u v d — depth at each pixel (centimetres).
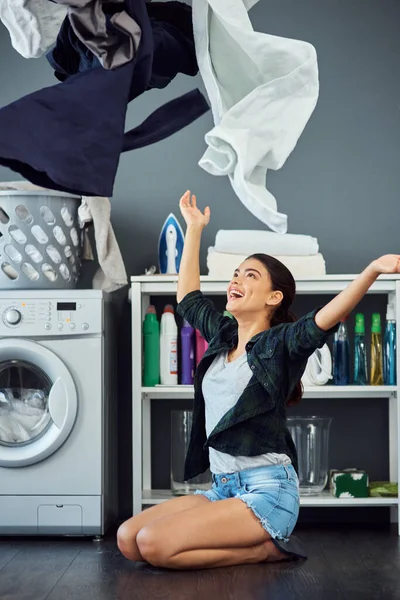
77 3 190
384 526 408
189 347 409
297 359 294
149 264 439
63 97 190
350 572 300
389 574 297
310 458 397
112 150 194
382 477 432
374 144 439
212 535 293
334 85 440
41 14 221
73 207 398
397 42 440
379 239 438
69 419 374
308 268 398
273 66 222
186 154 441
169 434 434
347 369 407
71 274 400
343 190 439
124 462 431
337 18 440
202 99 238
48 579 293
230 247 398
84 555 338
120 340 434
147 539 292
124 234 440
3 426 381
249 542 298
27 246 386
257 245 398
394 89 440
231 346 314
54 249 390
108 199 409
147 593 269
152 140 230
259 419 297
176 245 414
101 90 195
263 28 439
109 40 199
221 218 439
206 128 441
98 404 378
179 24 242
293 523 304
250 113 215
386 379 406
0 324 381
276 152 218
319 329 282
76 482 375
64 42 233
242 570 297
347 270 438
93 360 380
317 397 419
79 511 374
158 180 441
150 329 406
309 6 440
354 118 440
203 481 402
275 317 316
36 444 376
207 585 277
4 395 383
